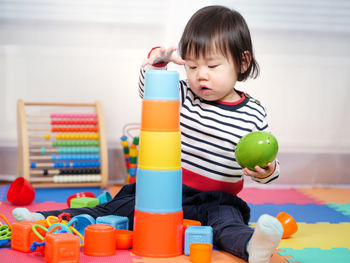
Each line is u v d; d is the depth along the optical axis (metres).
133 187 1.48
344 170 2.68
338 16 2.63
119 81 2.62
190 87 1.44
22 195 1.91
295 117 2.64
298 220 1.78
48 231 1.14
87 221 1.31
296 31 2.62
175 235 1.18
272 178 1.34
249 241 1.13
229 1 2.57
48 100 2.58
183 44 1.39
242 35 1.41
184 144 1.44
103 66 2.61
